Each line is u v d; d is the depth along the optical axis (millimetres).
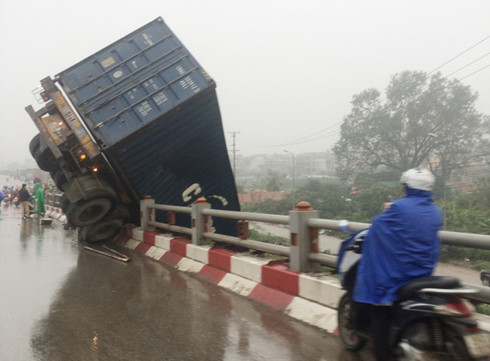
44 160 10984
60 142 9797
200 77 10023
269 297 5555
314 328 4609
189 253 7969
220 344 4211
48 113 10086
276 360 3811
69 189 9875
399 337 3104
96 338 4418
